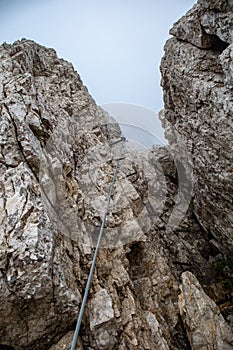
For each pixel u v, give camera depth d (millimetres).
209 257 13438
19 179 6051
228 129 9273
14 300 4664
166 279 9359
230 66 8500
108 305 5977
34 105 8469
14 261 4875
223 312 10188
